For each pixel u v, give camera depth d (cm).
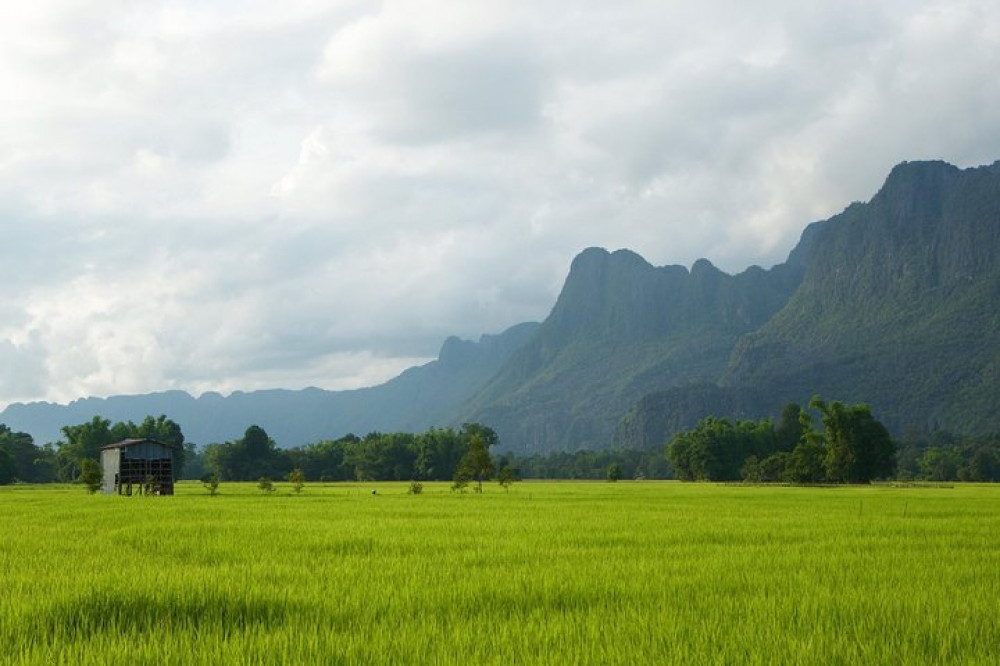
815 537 2453
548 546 2150
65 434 15025
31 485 13088
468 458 8362
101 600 1273
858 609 1250
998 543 2244
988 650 1005
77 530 2758
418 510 4078
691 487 10875
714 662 960
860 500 5481
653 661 959
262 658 984
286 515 3625
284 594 1338
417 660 966
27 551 2081
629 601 1330
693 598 1361
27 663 955
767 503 4991
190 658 980
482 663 950
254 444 17038
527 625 1131
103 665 955
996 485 12269
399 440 17962
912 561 1816
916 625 1137
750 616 1193
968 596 1334
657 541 2306
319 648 1017
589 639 1062
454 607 1274
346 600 1309
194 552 2031
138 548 2162
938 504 4756
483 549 2083
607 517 3416
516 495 6844
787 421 17250
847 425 12488
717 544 2223
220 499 5928
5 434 16425
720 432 16575
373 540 2305
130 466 7469
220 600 1285
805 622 1174
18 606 1250
